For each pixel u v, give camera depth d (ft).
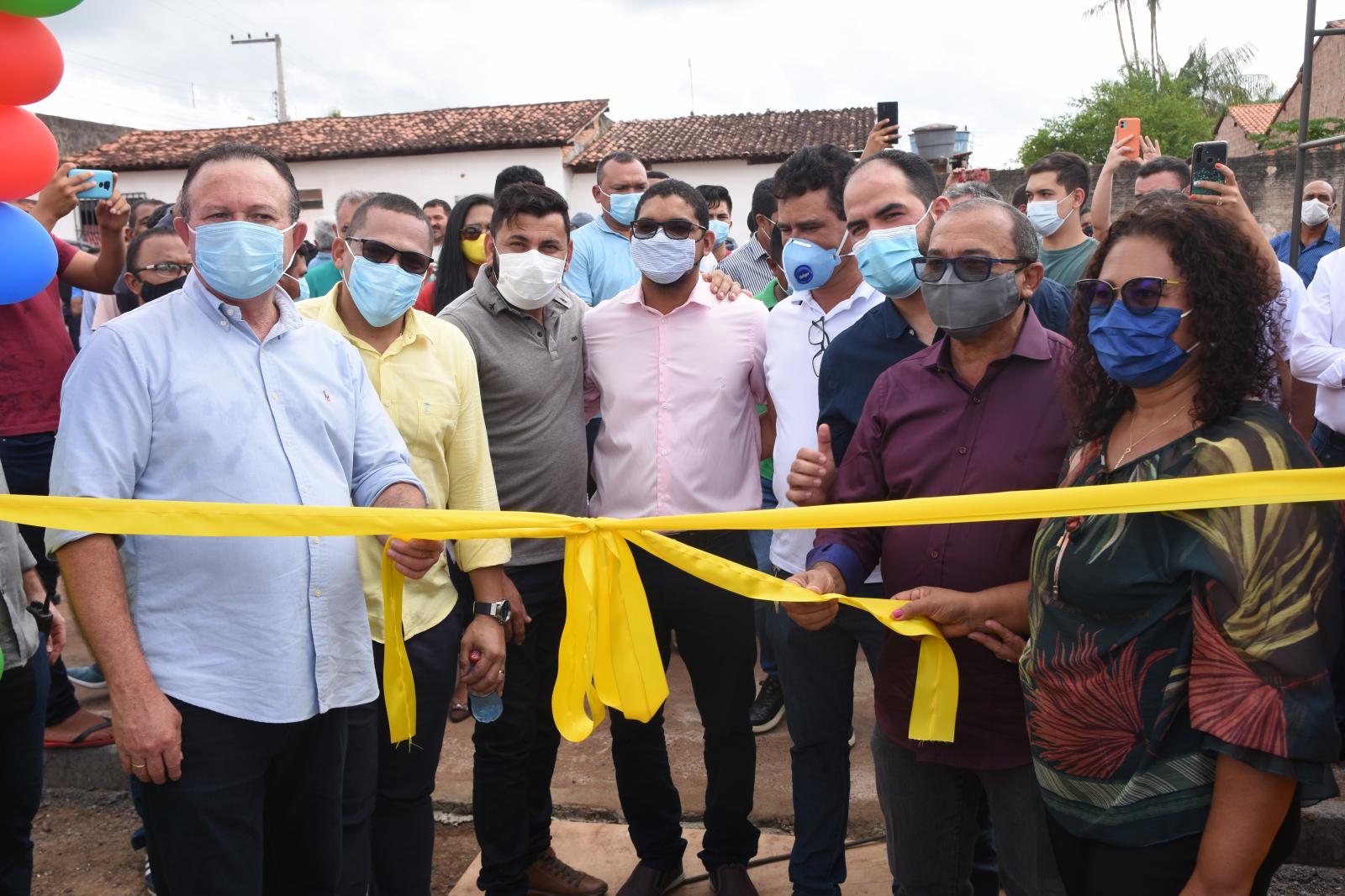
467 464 8.50
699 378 9.46
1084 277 5.54
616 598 6.35
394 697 6.91
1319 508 4.60
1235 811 4.57
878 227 8.02
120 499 5.62
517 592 8.88
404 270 7.84
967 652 6.55
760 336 9.75
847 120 75.51
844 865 8.71
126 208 12.27
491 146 70.74
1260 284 4.98
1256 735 4.40
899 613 6.09
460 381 8.41
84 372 5.91
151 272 10.77
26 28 7.54
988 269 6.29
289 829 6.77
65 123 79.15
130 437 5.89
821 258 8.91
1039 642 5.48
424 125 75.92
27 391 12.17
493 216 9.19
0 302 8.11
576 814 11.46
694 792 11.70
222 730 5.98
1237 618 4.51
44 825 11.59
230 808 6.03
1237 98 102.53
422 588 8.17
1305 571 4.49
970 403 6.67
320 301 8.41
